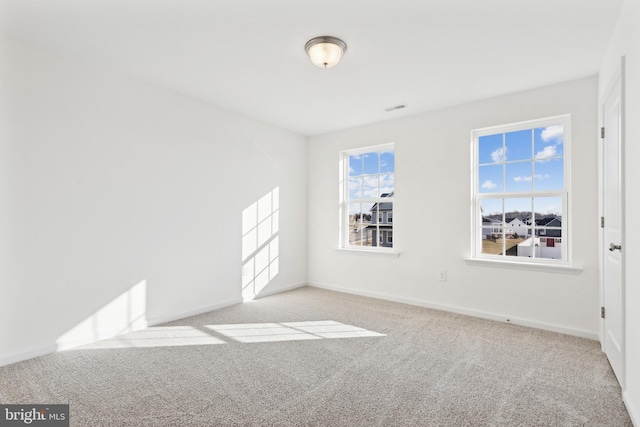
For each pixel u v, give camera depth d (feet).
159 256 10.33
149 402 5.99
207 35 7.47
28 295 7.72
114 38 7.59
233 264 12.68
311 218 16.17
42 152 7.95
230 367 7.41
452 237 11.82
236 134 12.81
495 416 5.60
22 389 6.40
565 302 9.60
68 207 8.37
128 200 9.57
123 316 9.45
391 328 10.02
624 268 6.17
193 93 10.85
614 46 7.16
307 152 16.26
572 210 9.53
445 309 11.92
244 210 13.14
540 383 6.71
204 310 11.62
